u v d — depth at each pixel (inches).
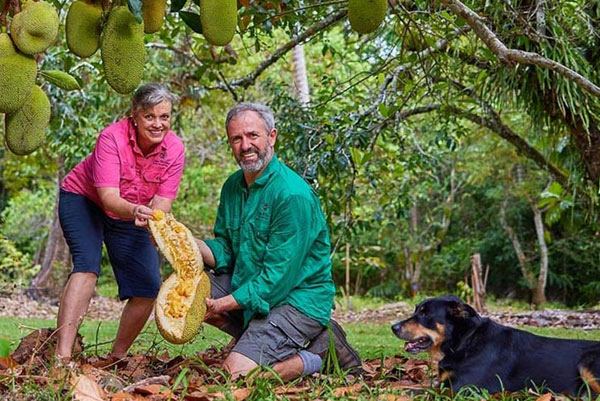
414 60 231.0
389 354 252.2
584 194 318.0
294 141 263.6
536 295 750.5
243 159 165.2
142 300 181.0
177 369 166.7
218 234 178.2
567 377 147.6
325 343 168.4
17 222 823.7
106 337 311.4
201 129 657.6
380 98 267.0
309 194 166.1
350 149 247.4
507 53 150.3
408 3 236.7
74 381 132.8
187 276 148.5
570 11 242.7
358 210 501.7
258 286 159.8
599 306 727.1
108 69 108.2
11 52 106.6
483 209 821.2
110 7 111.0
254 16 210.8
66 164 364.8
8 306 538.0
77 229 172.1
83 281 169.0
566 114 267.0
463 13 153.1
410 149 355.6
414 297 753.0
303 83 437.4
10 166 783.7
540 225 724.7
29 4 108.3
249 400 130.8
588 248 768.9
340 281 846.5
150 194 176.2
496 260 800.9
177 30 273.7
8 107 106.3
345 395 139.3
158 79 429.1
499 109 276.4
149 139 168.6
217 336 316.8
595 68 259.9
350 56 513.0
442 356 154.8
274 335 160.7
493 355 151.0
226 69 555.8
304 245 162.9
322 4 184.1
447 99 267.7
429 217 797.2
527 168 695.7
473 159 676.7
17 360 165.6
